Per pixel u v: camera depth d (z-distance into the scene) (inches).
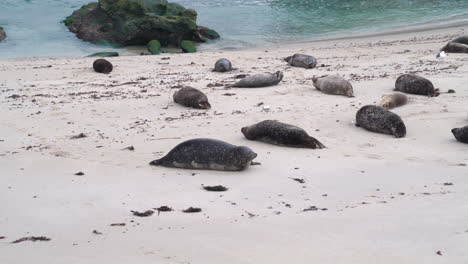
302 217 225.5
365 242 185.0
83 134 430.9
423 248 174.4
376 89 575.8
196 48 1028.5
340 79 560.4
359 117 436.8
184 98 527.2
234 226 214.8
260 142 398.9
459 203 232.1
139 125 460.4
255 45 1030.4
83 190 288.4
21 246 197.6
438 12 1243.8
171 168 333.7
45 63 834.2
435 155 355.9
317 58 826.8
